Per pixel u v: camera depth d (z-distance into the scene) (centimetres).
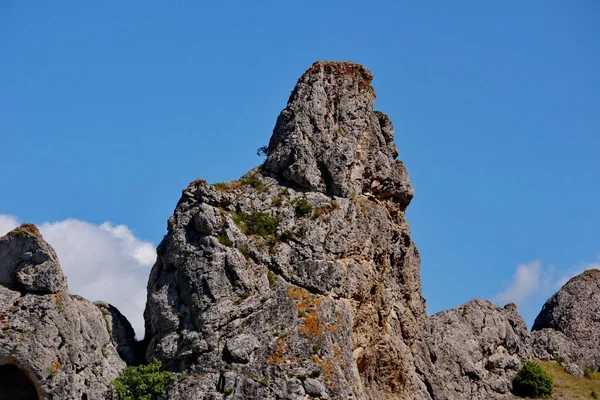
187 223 12031
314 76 13288
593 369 17225
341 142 13000
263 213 12281
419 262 14512
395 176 13762
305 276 12019
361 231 12694
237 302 11575
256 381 11131
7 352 10762
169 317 11625
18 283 11100
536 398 15962
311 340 11512
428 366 13900
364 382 12925
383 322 13288
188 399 11050
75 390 10888
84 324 11344
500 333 16388
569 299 18138
